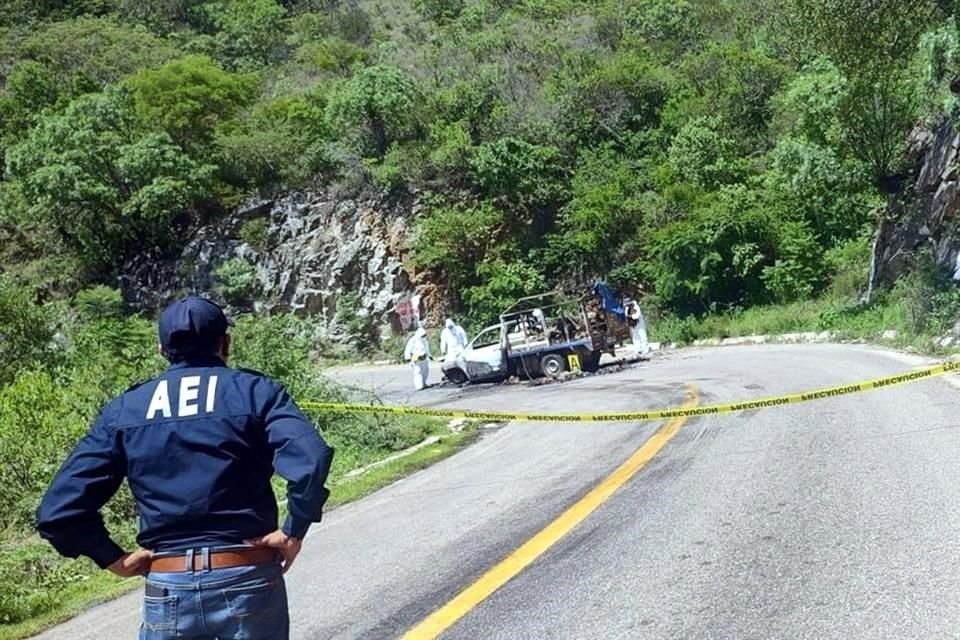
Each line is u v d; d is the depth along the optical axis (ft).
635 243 133.49
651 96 157.79
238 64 228.02
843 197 118.52
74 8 252.42
